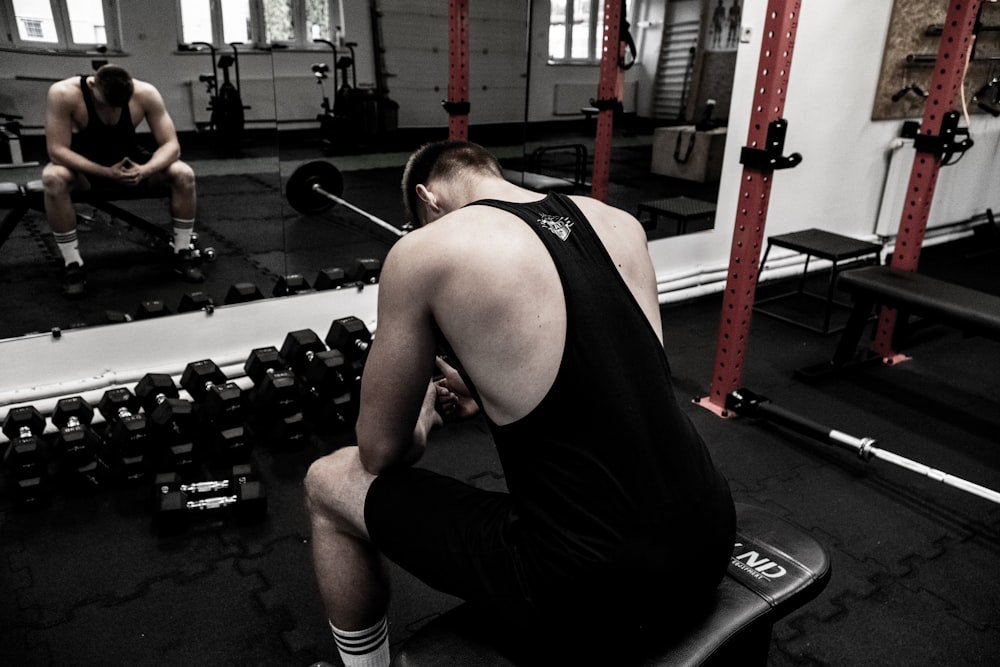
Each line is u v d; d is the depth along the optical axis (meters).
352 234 3.58
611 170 5.29
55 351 2.02
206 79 4.84
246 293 2.30
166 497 1.68
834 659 1.36
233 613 1.45
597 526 0.77
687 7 5.21
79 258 2.55
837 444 1.94
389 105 5.34
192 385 2.01
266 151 5.21
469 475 1.94
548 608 0.78
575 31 6.30
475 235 0.80
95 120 2.55
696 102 5.24
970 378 2.61
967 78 3.89
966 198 4.32
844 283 2.46
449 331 0.81
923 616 1.47
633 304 0.84
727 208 3.29
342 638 1.07
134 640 1.37
